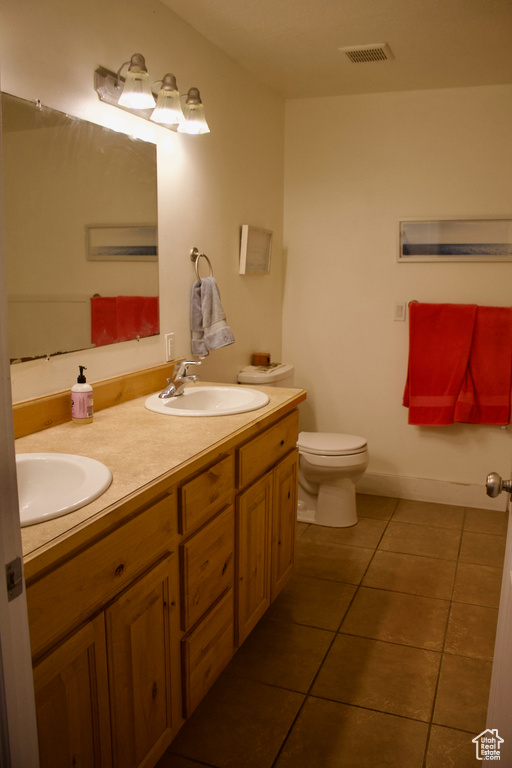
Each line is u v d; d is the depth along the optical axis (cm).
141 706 147
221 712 192
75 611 122
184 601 166
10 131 170
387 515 353
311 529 333
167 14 241
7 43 168
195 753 176
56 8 184
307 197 377
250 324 345
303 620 244
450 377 353
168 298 256
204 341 273
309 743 180
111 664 133
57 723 118
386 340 375
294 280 388
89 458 155
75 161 196
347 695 201
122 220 222
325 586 271
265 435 218
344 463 320
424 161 353
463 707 195
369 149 361
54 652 115
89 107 202
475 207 349
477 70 314
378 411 382
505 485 126
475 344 349
